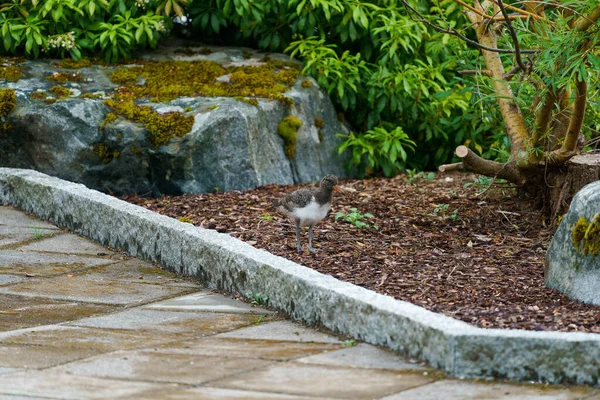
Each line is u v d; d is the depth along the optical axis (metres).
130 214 10.12
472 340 6.30
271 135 13.21
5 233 10.92
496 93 11.05
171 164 12.50
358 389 6.06
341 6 13.94
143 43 14.16
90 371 6.42
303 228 10.44
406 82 13.74
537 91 10.00
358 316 7.15
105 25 13.75
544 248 9.86
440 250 9.71
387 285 8.32
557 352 6.26
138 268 9.62
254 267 8.32
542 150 10.52
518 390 6.11
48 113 12.52
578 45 9.12
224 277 8.73
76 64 13.73
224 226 10.55
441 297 7.97
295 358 6.70
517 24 10.70
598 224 7.71
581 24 8.93
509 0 12.82
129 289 8.82
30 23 13.69
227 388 6.07
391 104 14.13
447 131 14.70
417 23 14.08
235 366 6.53
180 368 6.48
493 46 11.07
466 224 10.82
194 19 14.56
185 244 9.27
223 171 12.66
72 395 5.94
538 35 9.91
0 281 9.04
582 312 7.53
